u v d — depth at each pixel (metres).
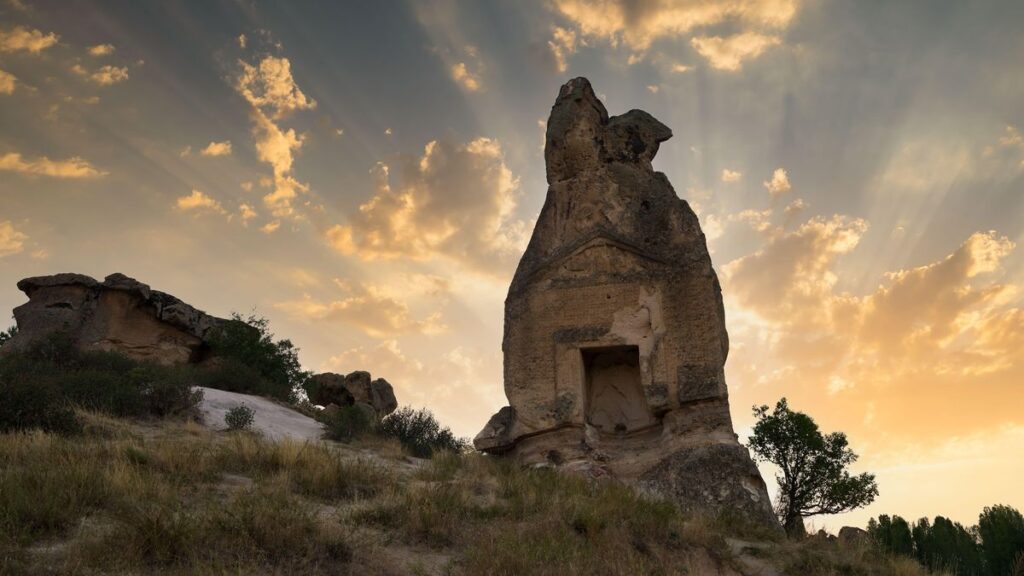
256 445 13.87
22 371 20.05
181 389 19.48
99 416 16.62
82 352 25.36
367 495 12.39
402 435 22.36
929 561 18.75
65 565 7.97
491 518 11.88
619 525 11.98
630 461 17.52
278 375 31.39
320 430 21.81
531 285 19.22
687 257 18.31
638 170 20.19
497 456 18.58
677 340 17.72
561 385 18.16
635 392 18.81
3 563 7.79
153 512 9.56
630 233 19.14
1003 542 18.67
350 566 9.11
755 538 14.08
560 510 12.26
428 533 10.71
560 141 20.47
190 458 12.43
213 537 8.98
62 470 10.54
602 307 18.58
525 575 9.51
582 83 21.27
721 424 16.91
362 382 30.80
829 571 12.38
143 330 30.91
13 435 13.12
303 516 9.85
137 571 8.18
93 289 31.67
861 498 19.83
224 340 31.31
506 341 18.95
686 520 13.35
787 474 20.19
